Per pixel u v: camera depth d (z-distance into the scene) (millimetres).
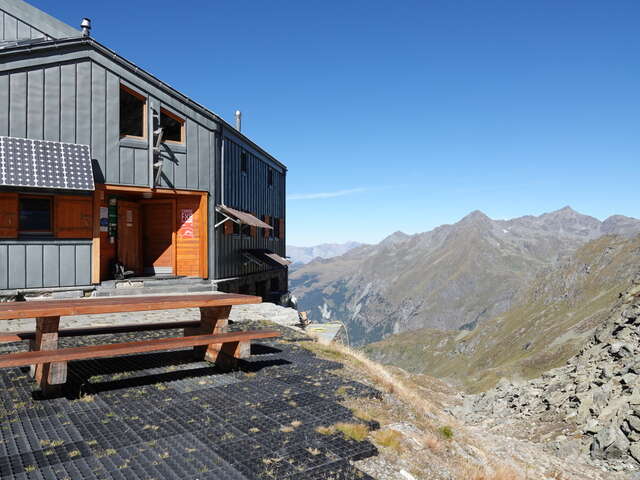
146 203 15516
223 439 4895
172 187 14625
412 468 5016
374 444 5309
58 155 12320
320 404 6246
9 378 6570
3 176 11258
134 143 13844
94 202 13203
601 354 18922
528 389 19453
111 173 13445
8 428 4906
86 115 13070
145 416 5410
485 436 13148
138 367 7418
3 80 11938
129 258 14859
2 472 3949
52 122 12586
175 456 4430
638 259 123188
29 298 12211
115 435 4836
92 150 13148
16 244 12133
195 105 15023
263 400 6215
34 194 12422
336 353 9750
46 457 4273
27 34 14969
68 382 6512
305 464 4469
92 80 13164
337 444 5027
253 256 19266
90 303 6305
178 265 15328
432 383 27188
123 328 7559
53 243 12641
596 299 106938
